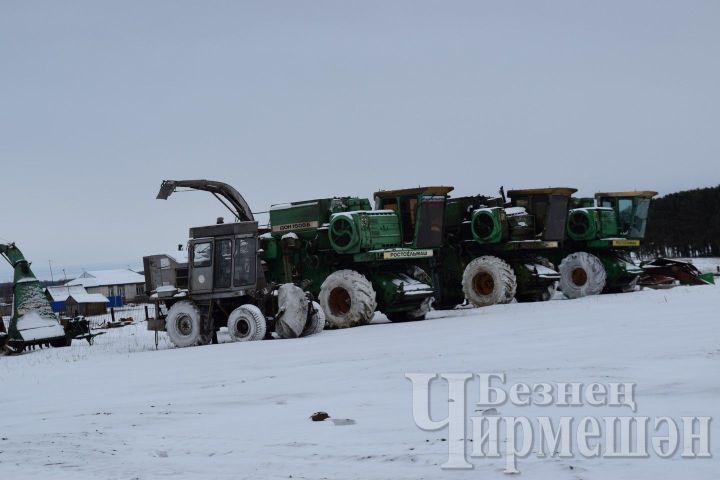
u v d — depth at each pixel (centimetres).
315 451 802
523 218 3306
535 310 2644
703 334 1553
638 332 1691
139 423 1055
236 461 784
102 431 1008
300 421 973
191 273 2569
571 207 3769
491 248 3328
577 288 3481
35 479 757
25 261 3073
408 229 2930
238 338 2441
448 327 2234
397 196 2936
